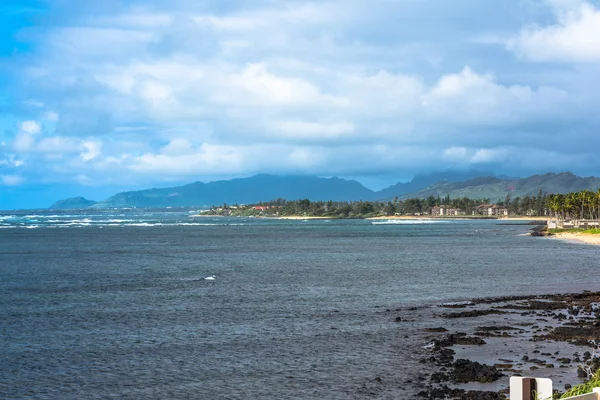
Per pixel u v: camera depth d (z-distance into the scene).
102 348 41.09
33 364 37.00
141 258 122.56
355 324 48.94
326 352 39.19
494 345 40.00
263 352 39.50
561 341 40.88
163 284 77.94
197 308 57.94
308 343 41.97
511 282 77.88
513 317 50.69
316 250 144.62
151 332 46.44
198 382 32.97
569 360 35.66
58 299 64.56
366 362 36.41
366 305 59.28
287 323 49.72
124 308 58.19
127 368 35.97
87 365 36.72
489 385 30.97
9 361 37.66
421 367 34.97
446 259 115.56
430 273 90.12
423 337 43.28
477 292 68.62
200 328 47.88
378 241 182.12
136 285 76.94
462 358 36.81
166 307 58.69
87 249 150.88
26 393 31.42
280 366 35.94
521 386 13.68
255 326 48.50
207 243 175.62
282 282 79.44
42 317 53.34
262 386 31.98
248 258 121.69
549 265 100.69
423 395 29.53
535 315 51.53
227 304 60.38
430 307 57.59
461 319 50.41
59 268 101.69
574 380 31.44
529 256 120.25
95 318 52.69
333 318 51.91
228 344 42.03
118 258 122.69
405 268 98.19
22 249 150.88
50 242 181.25
